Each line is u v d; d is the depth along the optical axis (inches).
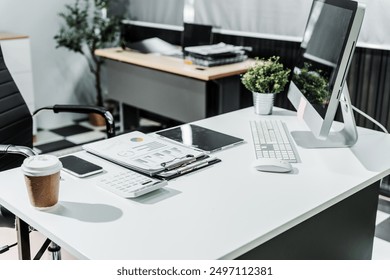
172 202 55.4
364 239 76.2
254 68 89.7
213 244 47.1
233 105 139.6
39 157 54.2
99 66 175.9
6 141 80.8
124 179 59.7
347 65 63.2
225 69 131.3
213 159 67.0
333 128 81.4
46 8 168.7
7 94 81.9
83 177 61.6
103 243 47.1
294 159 67.5
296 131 79.7
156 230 49.4
